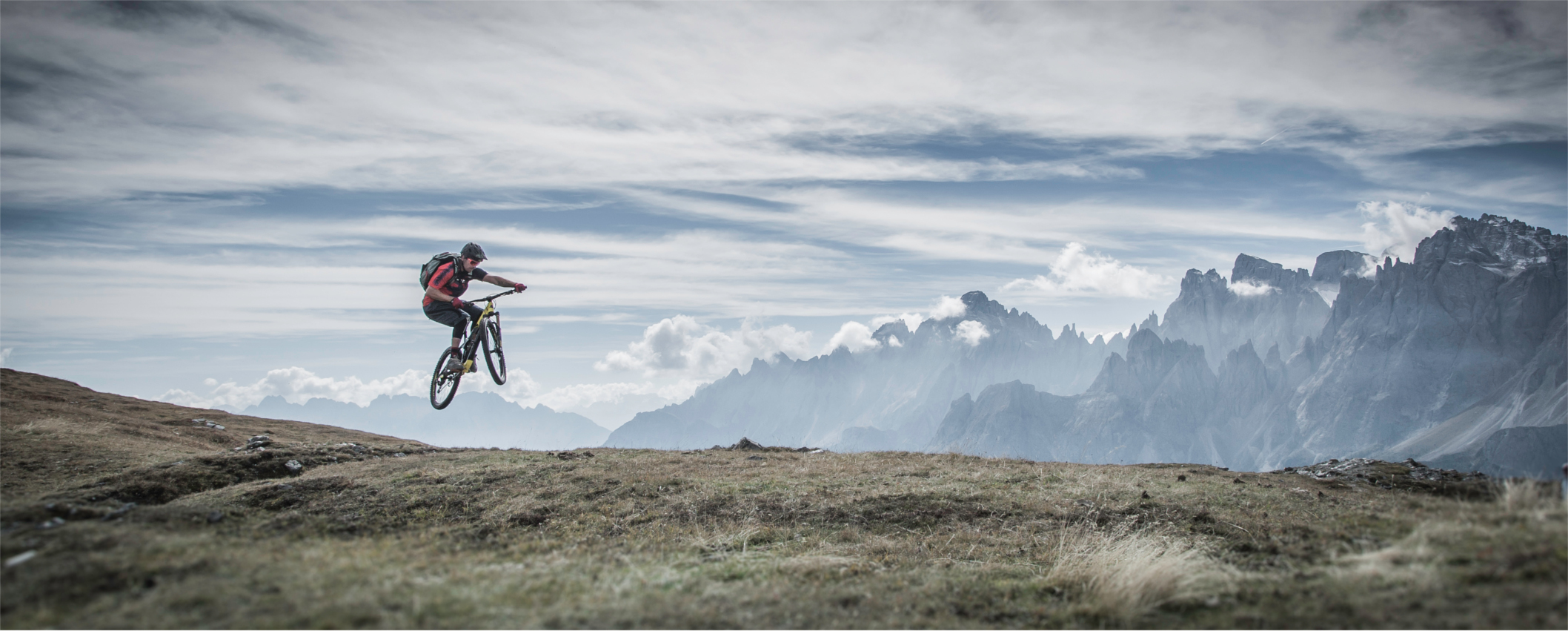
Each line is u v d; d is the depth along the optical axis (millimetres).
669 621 9344
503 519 16859
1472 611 8086
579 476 21375
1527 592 8133
